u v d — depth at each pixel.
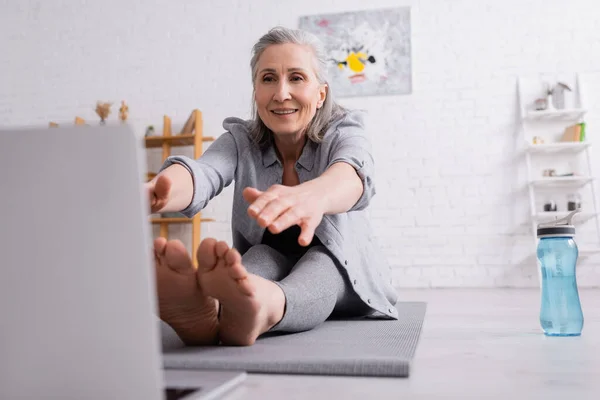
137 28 4.97
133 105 4.92
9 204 0.58
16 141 0.58
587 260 4.20
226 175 1.66
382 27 4.55
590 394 0.83
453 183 4.40
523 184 4.32
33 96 5.08
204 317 1.12
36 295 0.59
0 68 5.13
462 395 0.83
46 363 0.59
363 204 1.41
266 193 1.01
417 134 4.47
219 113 4.80
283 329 1.31
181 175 1.41
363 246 1.74
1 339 0.59
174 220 4.55
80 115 5.01
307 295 1.32
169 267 1.01
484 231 4.33
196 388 0.82
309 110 1.64
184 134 4.65
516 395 0.83
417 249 4.39
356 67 4.55
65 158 0.58
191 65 4.87
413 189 4.44
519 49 4.41
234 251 0.98
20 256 0.59
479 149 4.39
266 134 1.73
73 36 5.06
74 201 0.58
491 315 2.12
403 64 4.50
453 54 4.47
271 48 1.63
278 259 1.60
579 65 4.35
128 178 0.57
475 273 4.32
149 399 0.58
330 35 4.61
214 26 4.86
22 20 5.14
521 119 4.34
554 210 4.18
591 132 4.29
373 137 4.52
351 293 1.63
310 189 1.11
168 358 1.05
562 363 1.08
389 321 1.72
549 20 4.39
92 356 0.59
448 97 4.45
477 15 4.47
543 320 1.48
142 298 0.58
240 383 0.92
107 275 0.58
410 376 0.98
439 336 1.50
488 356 1.17
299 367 1.00
